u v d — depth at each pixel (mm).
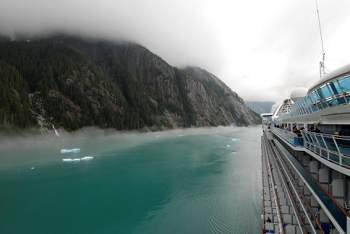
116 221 24234
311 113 12734
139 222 23938
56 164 50469
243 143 90250
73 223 23906
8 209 27359
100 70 145375
